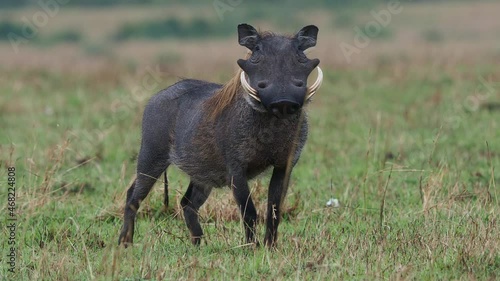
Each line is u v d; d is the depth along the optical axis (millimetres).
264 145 22547
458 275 20688
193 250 23578
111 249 23562
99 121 47469
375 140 39625
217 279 20406
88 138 41375
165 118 25438
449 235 23594
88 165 35938
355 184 31719
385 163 33312
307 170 34906
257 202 27609
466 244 22453
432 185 28609
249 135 22484
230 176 23062
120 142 40844
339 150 38594
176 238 25016
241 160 22797
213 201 28062
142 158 25812
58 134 42781
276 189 23203
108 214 28172
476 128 42812
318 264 21000
